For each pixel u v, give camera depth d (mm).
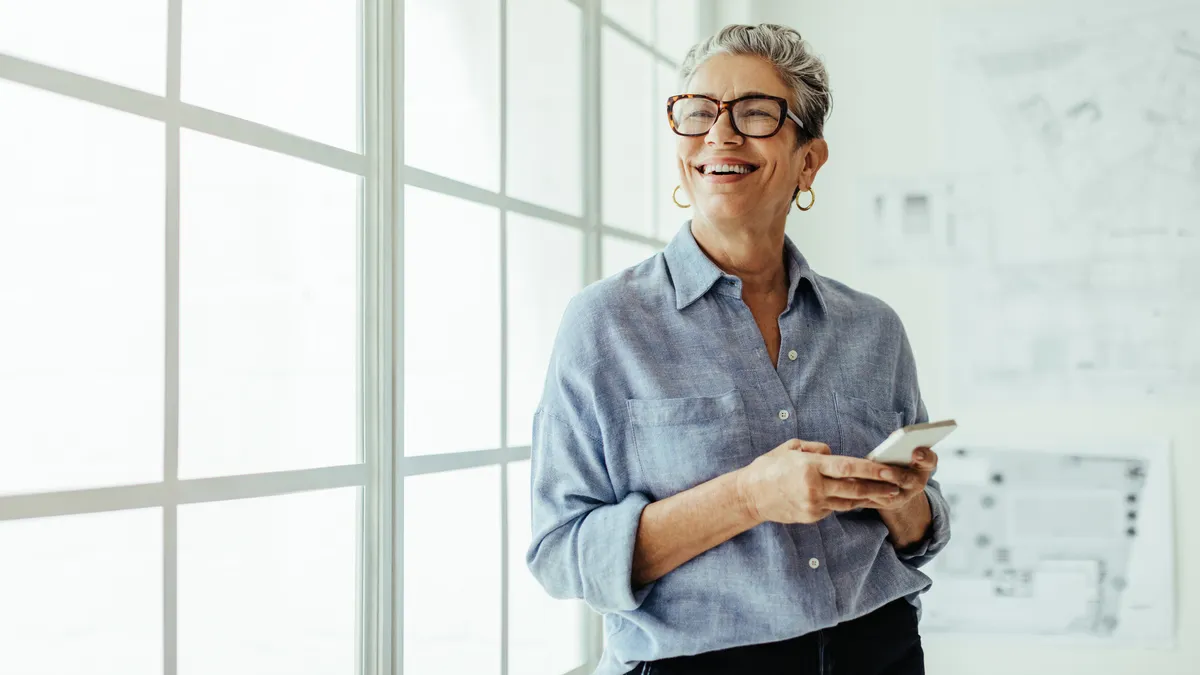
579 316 1124
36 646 878
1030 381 2342
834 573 1079
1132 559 2270
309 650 1206
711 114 1104
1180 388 2256
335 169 1256
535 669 1721
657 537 1017
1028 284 2354
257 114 1145
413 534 1400
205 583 1058
